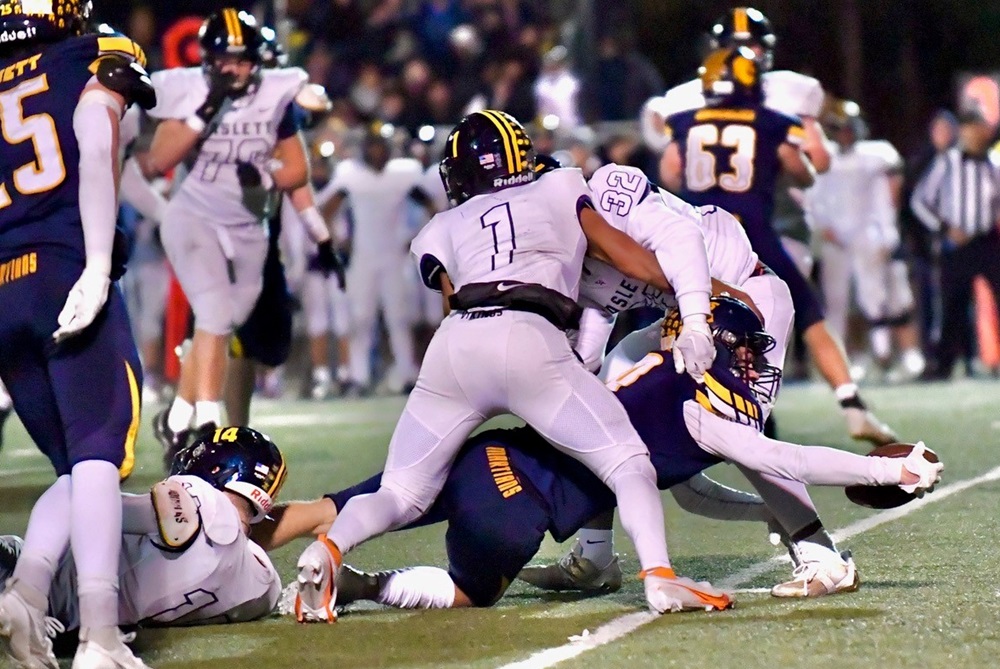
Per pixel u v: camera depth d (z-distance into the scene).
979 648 11.55
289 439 29.19
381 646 12.12
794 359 43.88
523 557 13.46
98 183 11.55
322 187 40.84
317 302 40.66
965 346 43.22
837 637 12.00
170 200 21.89
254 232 21.78
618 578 14.62
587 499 13.61
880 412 32.09
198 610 12.87
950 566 15.02
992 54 61.38
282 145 21.91
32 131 11.83
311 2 50.75
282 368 43.88
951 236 40.69
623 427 13.20
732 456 13.51
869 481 13.34
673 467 13.65
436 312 43.91
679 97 24.00
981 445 25.67
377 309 41.53
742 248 15.34
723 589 14.27
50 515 11.71
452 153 13.93
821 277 42.53
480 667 11.33
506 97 47.78
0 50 12.21
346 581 13.42
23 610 11.20
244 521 13.45
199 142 21.33
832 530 17.56
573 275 13.54
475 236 13.52
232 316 21.67
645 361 13.89
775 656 11.43
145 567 12.62
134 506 12.62
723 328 13.62
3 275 11.80
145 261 38.97
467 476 13.57
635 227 13.50
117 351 11.75
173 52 28.34
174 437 21.39
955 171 40.66
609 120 48.12
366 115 45.66
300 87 21.73
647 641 12.02
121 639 11.35
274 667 11.52
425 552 16.81
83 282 11.34
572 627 12.67
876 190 42.19
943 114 41.34
